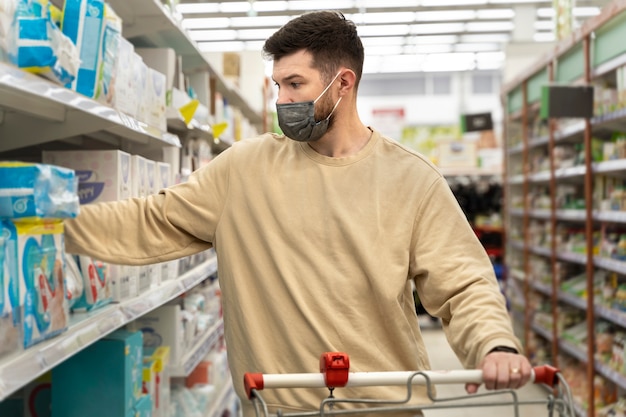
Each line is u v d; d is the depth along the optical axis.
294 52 1.72
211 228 1.86
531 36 8.63
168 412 2.94
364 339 1.72
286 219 1.76
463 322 1.57
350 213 1.75
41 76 1.48
